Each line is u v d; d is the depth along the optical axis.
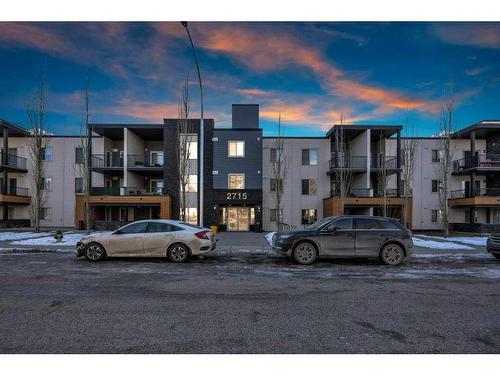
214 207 28.05
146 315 5.29
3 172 31.34
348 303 6.06
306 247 10.63
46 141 27.05
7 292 6.75
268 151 30.73
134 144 30.03
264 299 6.32
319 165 30.84
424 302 6.16
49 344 4.15
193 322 4.98
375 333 4.57
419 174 31.36
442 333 4.59
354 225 10.77
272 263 10.84
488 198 27.03
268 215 30.19
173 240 10.84
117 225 26.44
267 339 4.35
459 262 11.41
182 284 7.57
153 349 4.02
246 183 28.31
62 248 13.94
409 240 10.64
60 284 7.50
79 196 26.62
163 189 28.05
